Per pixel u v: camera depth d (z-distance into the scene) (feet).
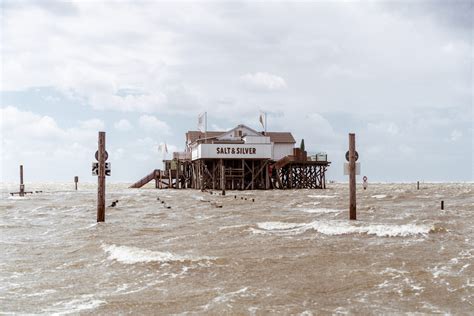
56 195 187.42
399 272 38.37
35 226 74.23
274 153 239.30
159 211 100.07
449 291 32.91
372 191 230.07
